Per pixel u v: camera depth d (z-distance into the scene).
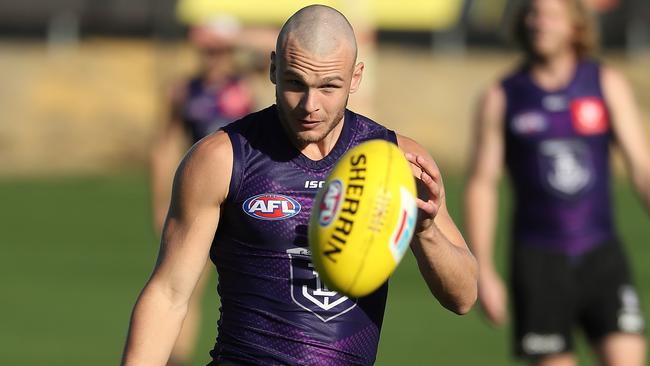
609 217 22.98
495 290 22.50
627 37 99.81
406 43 101.00
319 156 13.62
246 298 13.80
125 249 49.12
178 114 30.16
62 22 97.19
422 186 13.52
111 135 84.94
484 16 98.88
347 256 12.05
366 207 12.03
